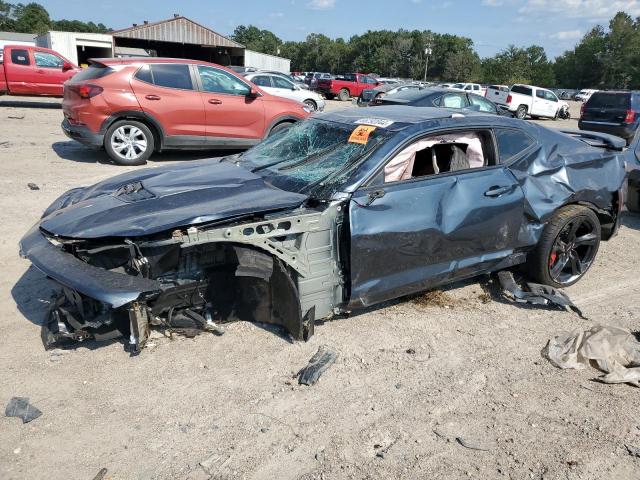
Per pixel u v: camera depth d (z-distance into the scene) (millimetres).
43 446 2705
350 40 114938
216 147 9727
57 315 3461
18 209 6324
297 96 18719
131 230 3082
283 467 2609
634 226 7066
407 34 101625
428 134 3902
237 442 2768
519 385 3326
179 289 3426
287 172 3971
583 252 4902
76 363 3391
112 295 2881
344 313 4000
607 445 2805
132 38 35156
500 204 4062
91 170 8633
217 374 3328
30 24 123062
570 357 3596
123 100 8789
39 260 3158
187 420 2922
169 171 4270
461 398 3182
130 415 2949
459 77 87875
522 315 4266
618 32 88500
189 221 3135
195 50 40156
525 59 85562
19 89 16484
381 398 3156
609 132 16109
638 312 4359
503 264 4328
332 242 3549
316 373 3312
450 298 4500
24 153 9719
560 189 4391
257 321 3768
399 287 3779
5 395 3074
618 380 3355
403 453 2717
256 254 3420
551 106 27203
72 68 17141
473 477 2566
